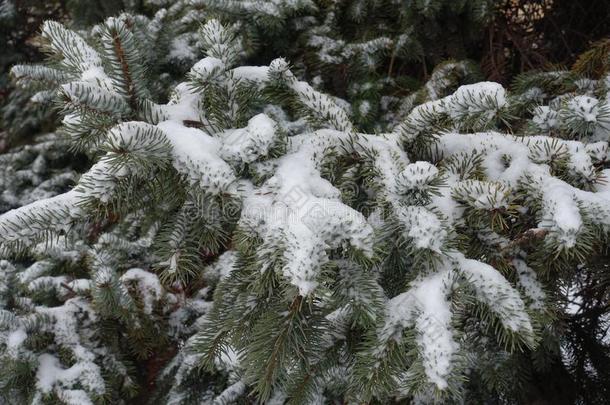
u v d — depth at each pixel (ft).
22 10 14.44
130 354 8.44
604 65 7.54
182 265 5.72
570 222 5.54
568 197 5.66
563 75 7.55
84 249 8.62
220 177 5.48
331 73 9.70
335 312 6.15
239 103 6.06
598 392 7.64
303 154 5.80
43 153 12.12
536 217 5.83
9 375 7.36
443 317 5.42
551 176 5.89
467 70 9.00
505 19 10.58
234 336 5.88
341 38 9.71
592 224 5.73
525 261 5.93
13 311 7.82
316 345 5.79
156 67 8.66
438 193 5.57
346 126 6.30
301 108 6.30
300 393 6.20
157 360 8.96
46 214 5.58
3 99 15.10
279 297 5.73
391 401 6.83
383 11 9.80
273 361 5.60
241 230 5.55
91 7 11.59
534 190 5.83
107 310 7.51
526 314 5.50
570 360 7.86
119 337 8.25
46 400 7.45
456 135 6.27
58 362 7.68
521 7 10.78
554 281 6.04
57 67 6.51
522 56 10.46
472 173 6.05
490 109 5.91
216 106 5.99
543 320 5.79
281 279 5.35
